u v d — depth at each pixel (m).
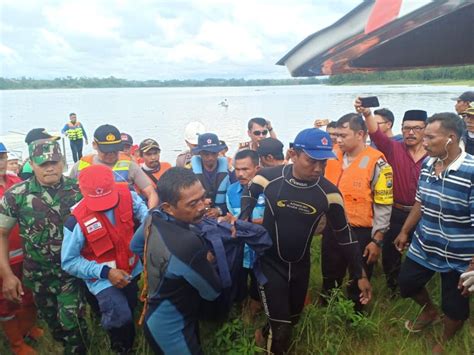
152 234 2.37
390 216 3.62
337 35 1.58
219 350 3.08
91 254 2.87
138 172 4.09
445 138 2.73
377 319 3.49
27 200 2.89
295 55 1.85
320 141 2.56
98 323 3.38
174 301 2.37
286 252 2.84
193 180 2.31
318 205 2.77
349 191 3.58
